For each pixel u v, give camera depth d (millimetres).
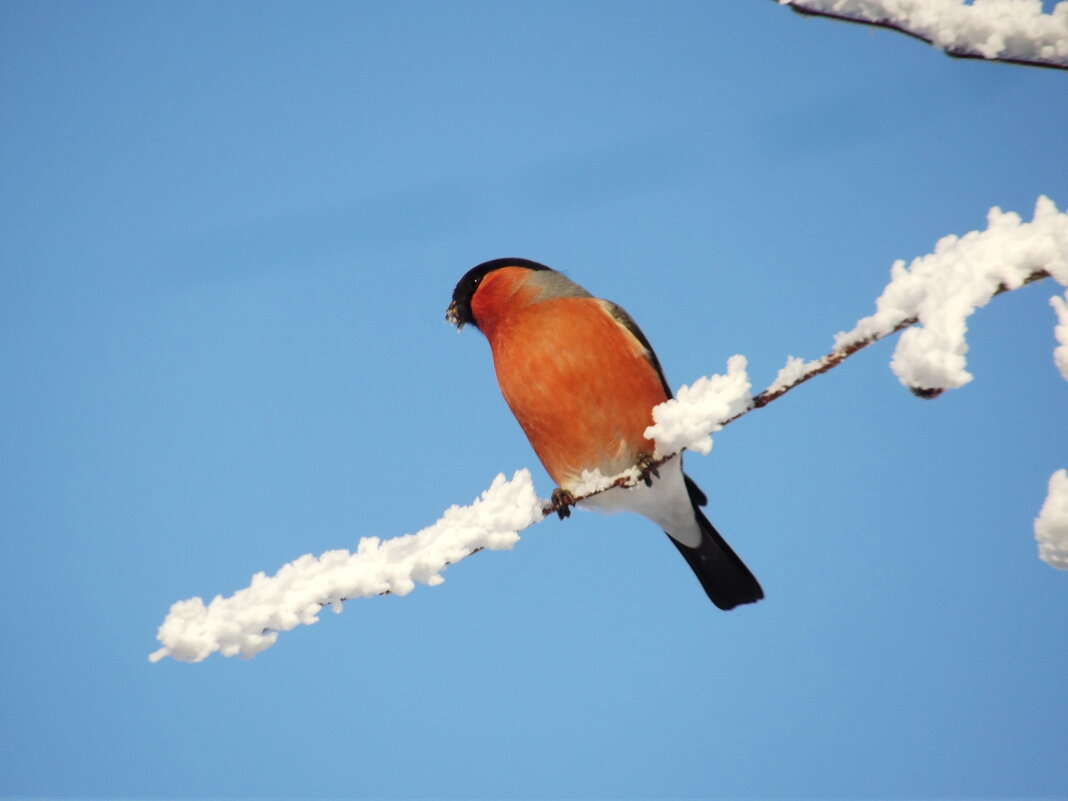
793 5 3848
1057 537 3555
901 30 3766
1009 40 3686
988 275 3516
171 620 4707
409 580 5141
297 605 4871
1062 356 3357
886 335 4031
